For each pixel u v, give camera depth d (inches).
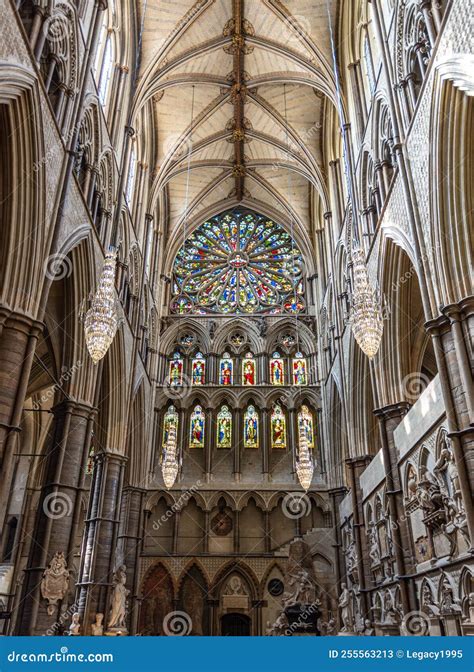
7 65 482.3
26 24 552.7
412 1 635.5
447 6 518.9
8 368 514.0
